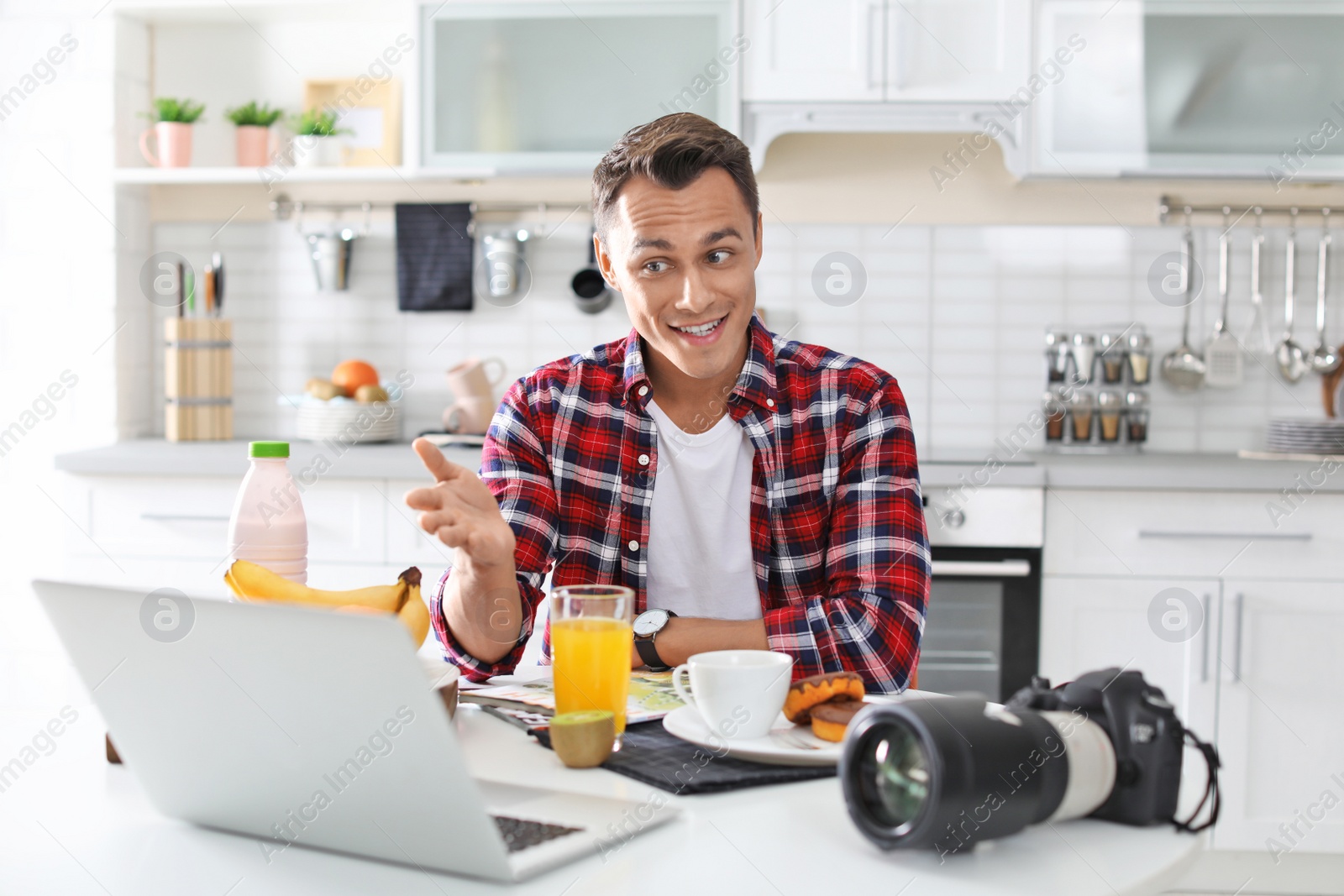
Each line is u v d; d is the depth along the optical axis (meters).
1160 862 0.70
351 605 0.95
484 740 0.95
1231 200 3.00
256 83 3.17
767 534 1.39
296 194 3.17
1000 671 2.51
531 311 3.14
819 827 0.76
